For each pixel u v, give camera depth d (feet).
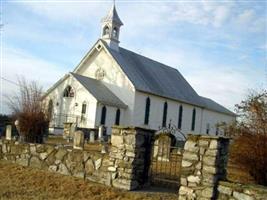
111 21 159.02
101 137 108.06
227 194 33.35
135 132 39.63
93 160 42.75
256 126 47.55
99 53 156.66
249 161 46.44
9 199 34.94
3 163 50.75
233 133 49.57
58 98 144.46
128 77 147.84
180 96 175.73
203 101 202.18
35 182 41.91
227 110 220.64
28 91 130.82
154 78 168.96
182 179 35.73
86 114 137.49
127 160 39.78
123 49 167.43
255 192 31.73
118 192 38.45
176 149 62.13
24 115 79.25
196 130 189.06
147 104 153.17
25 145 50.34
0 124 100.73
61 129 128.16
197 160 35.04
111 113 141.18
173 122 169.78
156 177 43.39
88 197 37.11
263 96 50.29
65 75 143.74
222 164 35.12
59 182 41.78
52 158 46.91
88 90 138.41
